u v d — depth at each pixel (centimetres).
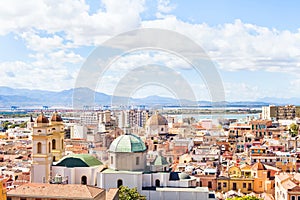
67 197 9994
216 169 17212
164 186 13312
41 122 13325
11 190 10419
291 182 13662
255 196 13775
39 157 13225
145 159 14000
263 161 19062
